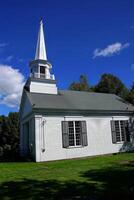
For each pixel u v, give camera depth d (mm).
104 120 22719
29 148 21281
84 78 51000
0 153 26797
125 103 26344
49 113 19953
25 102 23547
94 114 22266
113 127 23000
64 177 10500
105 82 43500
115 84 43500
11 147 37781
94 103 23891
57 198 7113
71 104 22000
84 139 21094
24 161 19219
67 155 20000
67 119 20672
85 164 14977
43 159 18875
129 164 13867
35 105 19688
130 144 23750
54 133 19781
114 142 22703
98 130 22141
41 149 18953
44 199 7039
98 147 21734
